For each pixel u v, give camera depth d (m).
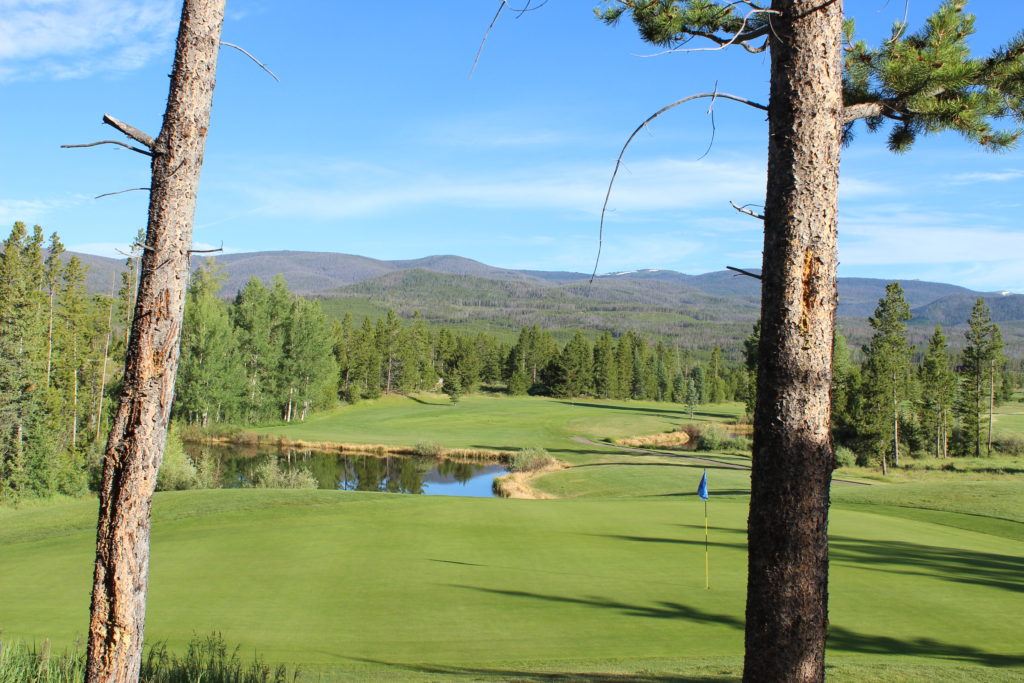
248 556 15.99
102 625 4.36
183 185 4.59
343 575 14.30
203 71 4.63
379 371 99.38
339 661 9.45
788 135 3.96
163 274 4.53
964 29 5.27
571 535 18.16
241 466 46.03
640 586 13.42
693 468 42.56
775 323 3.93
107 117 4.25
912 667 8.34
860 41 5.41
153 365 4.50
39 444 35.53
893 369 49.81
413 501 23.69
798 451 3.82
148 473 4.49
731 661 9.22
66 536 20.36
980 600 12.26
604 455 51.97
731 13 4.97
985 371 60.34
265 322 74.38
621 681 8.03
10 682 6.74
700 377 115.38
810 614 3.75
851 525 19.39
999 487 25.77
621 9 5.23
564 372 113.19
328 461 49.66
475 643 10.38
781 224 3.96
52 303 45.25
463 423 74.19
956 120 5.35
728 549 16.53
